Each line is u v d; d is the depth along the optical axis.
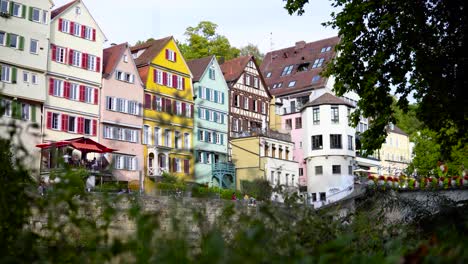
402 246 7.52
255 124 64.38
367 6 18.59
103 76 48.66
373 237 8.64
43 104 44.12
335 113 65.50
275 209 6.62
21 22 43.12
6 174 5.42
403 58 18.81
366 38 19.34
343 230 9.41
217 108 59.00
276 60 78.81
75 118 46.28
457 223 10.98
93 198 5.86
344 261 4.71
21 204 5.49
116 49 51.31
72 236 5.57
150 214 4.75
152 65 52.94
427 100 18.56
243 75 63.62
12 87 42.06
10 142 5.48
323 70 20.44
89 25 48.19
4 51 41.88
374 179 33.16
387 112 19.44
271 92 73.31
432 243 4.80
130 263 4.52
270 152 60.75
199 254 4.73
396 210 15.83
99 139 47.47
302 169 67.69
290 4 20.27
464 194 31.14
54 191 5.51
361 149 19.91
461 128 18.97
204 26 74.25
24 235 5.31
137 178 47.84
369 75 19.05
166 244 4.64
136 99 50.56
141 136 49.94
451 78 18.42
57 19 46.06
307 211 7.68
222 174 54.69
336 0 20.05
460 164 45.53
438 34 18.55
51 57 45.25
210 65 59.00
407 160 87.38
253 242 4.45
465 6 17.53
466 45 18.11
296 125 68.94
